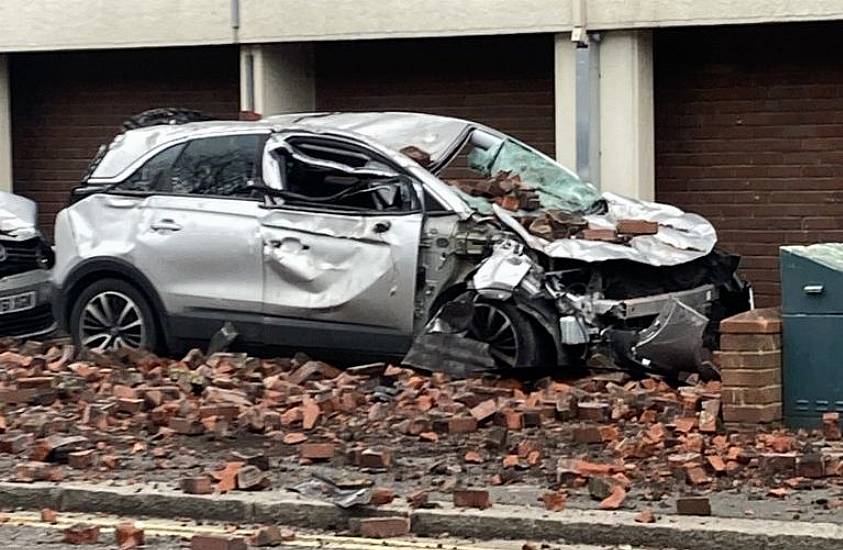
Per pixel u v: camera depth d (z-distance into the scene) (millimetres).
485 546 7527
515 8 15672
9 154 18375
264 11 16578
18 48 17797
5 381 11211
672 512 7719
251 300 11914
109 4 17328
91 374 11461
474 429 9773
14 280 13242
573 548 7453
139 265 12297
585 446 9328
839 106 15219
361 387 10977
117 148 12773
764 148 15555
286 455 9289
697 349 10766
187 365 11711
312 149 12023
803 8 14695
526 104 16344
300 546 7520
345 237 11609
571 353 11008
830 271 9531
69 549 7484
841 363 9523
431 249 11367
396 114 13023
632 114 15414
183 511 8164
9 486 8500
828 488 8227
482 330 11125
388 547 7512
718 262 11742
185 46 17156
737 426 9609
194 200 12211
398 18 16125
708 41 15641
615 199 12586
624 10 15234
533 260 11094
